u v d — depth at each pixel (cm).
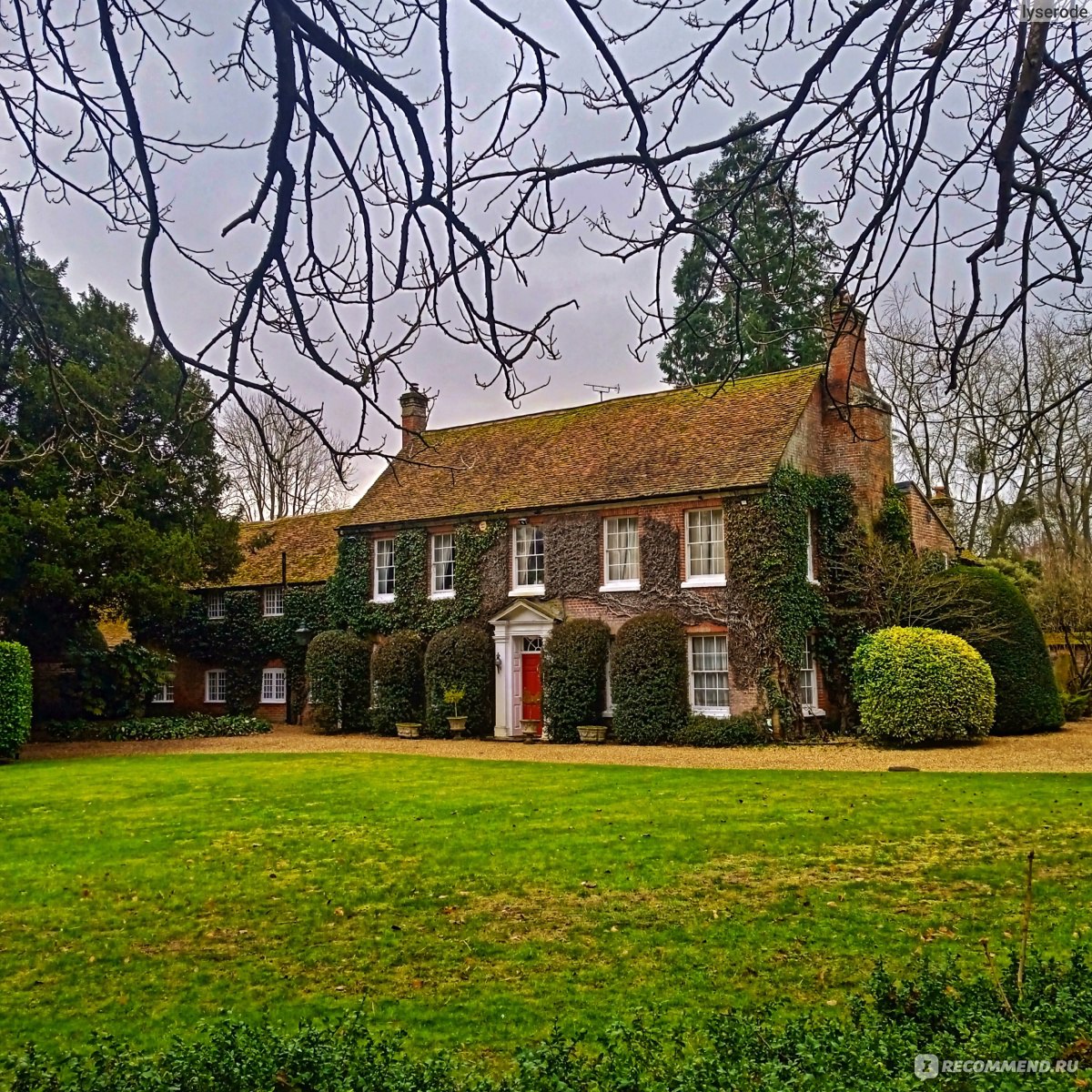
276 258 372
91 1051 552
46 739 2620
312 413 412
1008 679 2217
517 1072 473
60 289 2230
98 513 2408
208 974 686
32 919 823
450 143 368
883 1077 397
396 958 708
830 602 2334
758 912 794
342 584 2898
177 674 3309
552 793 1438
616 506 2388
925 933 727
